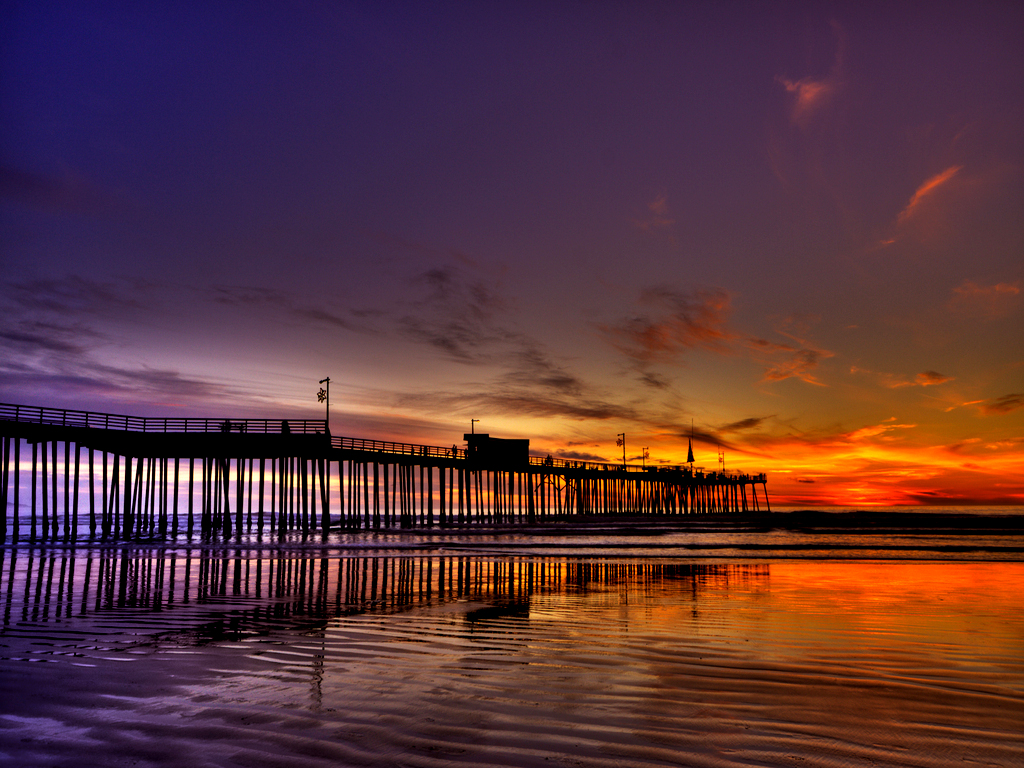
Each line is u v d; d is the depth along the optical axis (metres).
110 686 5.20
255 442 31.73
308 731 4.14
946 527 39.47
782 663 6.03
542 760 3.68
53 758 3.70
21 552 21.19
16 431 26.31
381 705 4.70
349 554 20.41
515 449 50.09
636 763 3.65
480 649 6.64
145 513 32.84
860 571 15.16
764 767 3.60
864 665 5.95
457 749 3.84
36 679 5.42
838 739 4.05
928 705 4.76
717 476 82.88
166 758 3.69
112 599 10.32
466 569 15.48
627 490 73.50
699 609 9.35
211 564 16.47
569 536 31.92
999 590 11.52
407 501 43.62
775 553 20.62
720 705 4.73
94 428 28.92
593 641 7.06
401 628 7.85
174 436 31.14
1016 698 4.95
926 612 9.02
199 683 5.29
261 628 7.84
